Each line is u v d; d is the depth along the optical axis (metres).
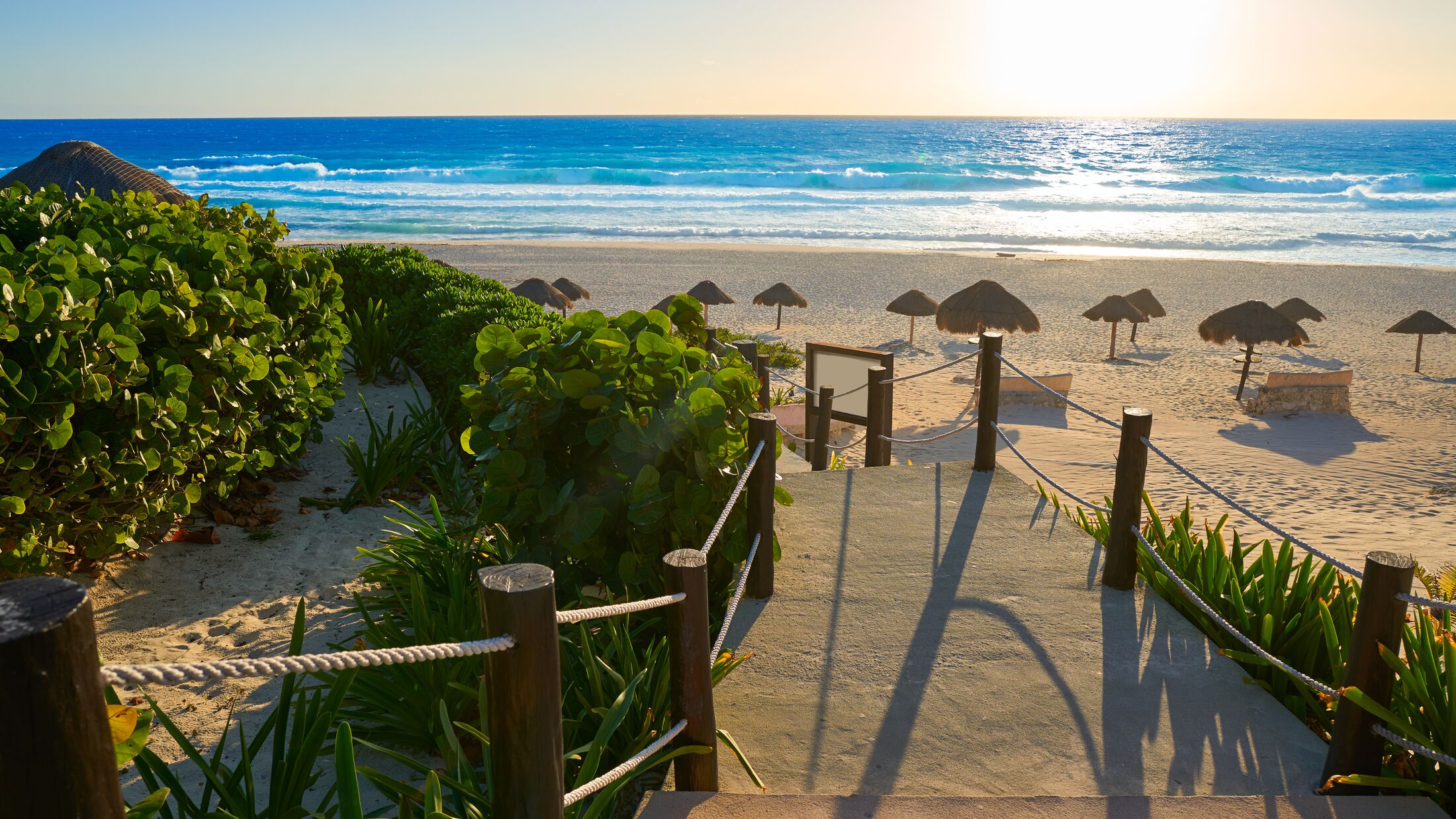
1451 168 94.25
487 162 95.56
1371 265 39.03
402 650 1.81
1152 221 56.75
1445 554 10.77
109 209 7.22
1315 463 14.77
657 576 4.33
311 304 7.07
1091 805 3.01
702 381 4.45
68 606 1.22
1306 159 110.38
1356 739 3.07
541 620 2.04
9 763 1.19
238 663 1.51
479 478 6.48
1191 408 18.41
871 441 8.65
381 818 3.02
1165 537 5.19
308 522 6.20
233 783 2.87
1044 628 4.44
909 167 92.81
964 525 5.77
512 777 2.11
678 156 106.25
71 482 4.20
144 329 4.91
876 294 31.36
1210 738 3.55
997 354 6.57
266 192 64.56
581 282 32.34
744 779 3.31
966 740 3.55
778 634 4.41
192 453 4.91
